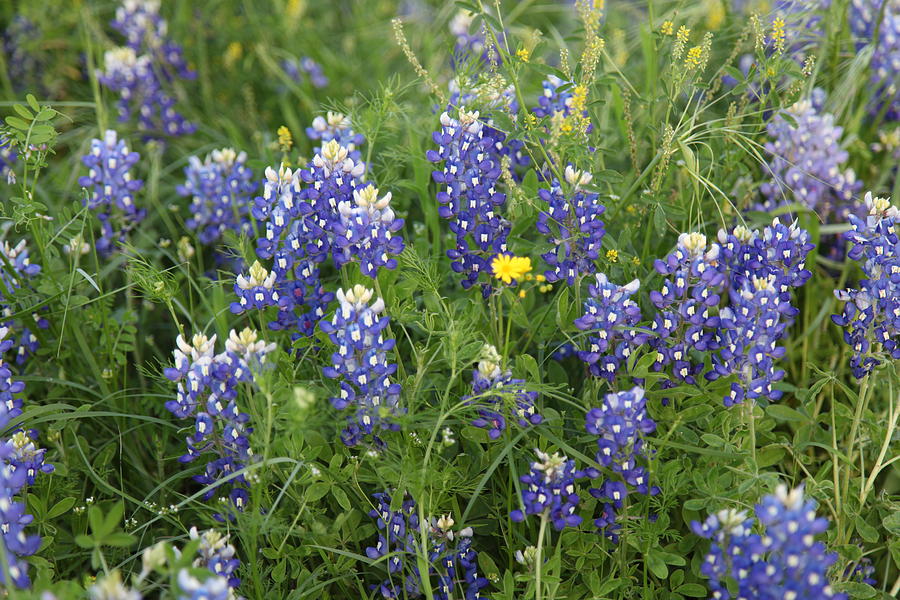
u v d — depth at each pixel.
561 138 1.29
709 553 1.20
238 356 1.21
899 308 1.24
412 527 1.24
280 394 1.23
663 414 1.26
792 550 1.15
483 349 1.22
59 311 1.33
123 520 1.30
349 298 1.21
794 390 1.29
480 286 1.30
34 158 1.32
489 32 1.30
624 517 1.23
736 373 1.24
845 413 1.28
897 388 1.28
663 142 1.30
